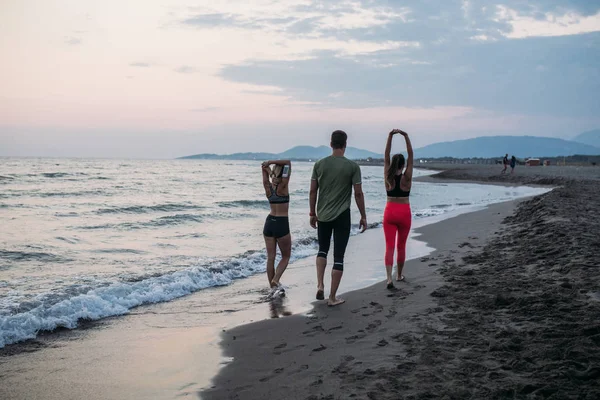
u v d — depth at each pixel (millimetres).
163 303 5867
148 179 39781
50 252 9039
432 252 8516
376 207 19391
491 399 2699
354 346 3840
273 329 4570
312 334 4309
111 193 24453
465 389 2828
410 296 5387
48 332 4695
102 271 7457
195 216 15398
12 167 57562
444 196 26141
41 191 24000
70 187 27469
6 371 3668
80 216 15102
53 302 5430
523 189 30469
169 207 18047
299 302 5656
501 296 4602
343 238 5434
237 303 5797
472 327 3994
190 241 10828
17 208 16797
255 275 7637
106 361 3867
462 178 48438
